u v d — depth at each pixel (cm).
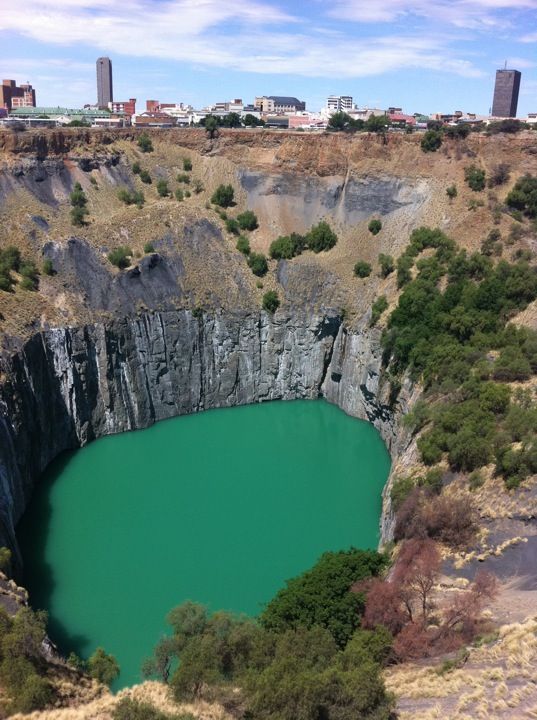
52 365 8400
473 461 5688
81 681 4091
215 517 7150
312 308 10219
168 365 9650
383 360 8956
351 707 3209
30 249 9138
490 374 6819
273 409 10156
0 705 3625
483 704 3381
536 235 9200
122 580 6038
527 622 4022
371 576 4866
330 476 8131
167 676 4153
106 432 9069
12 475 6806
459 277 8706
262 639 4038
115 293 9275
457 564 4875
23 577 6050
